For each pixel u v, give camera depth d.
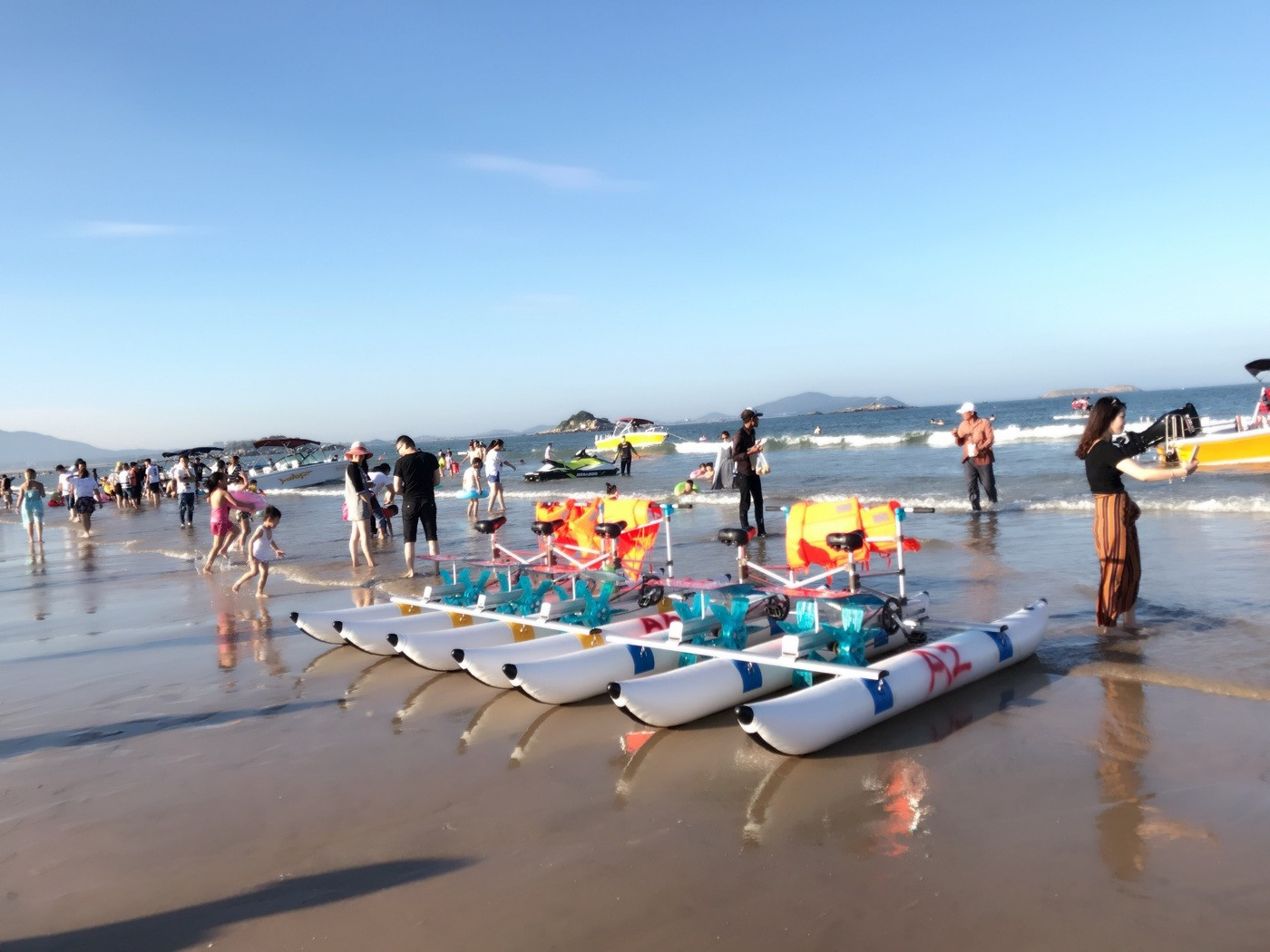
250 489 14.88
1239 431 18.94
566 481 31.30
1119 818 3.88
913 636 6.52
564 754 5.09
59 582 14.10
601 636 6.64
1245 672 5.52
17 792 4.98
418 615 8.17
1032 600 7.96
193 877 3.87
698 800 4.36
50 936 3.45
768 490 21.30
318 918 3.47
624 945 3.17
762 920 3.28
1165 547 10.22
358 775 4.96
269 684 6.95
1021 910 3.24
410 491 11.61
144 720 6.20
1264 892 3.24
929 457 32.19
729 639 6.16
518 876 3.71
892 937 3.13
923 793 4.27
